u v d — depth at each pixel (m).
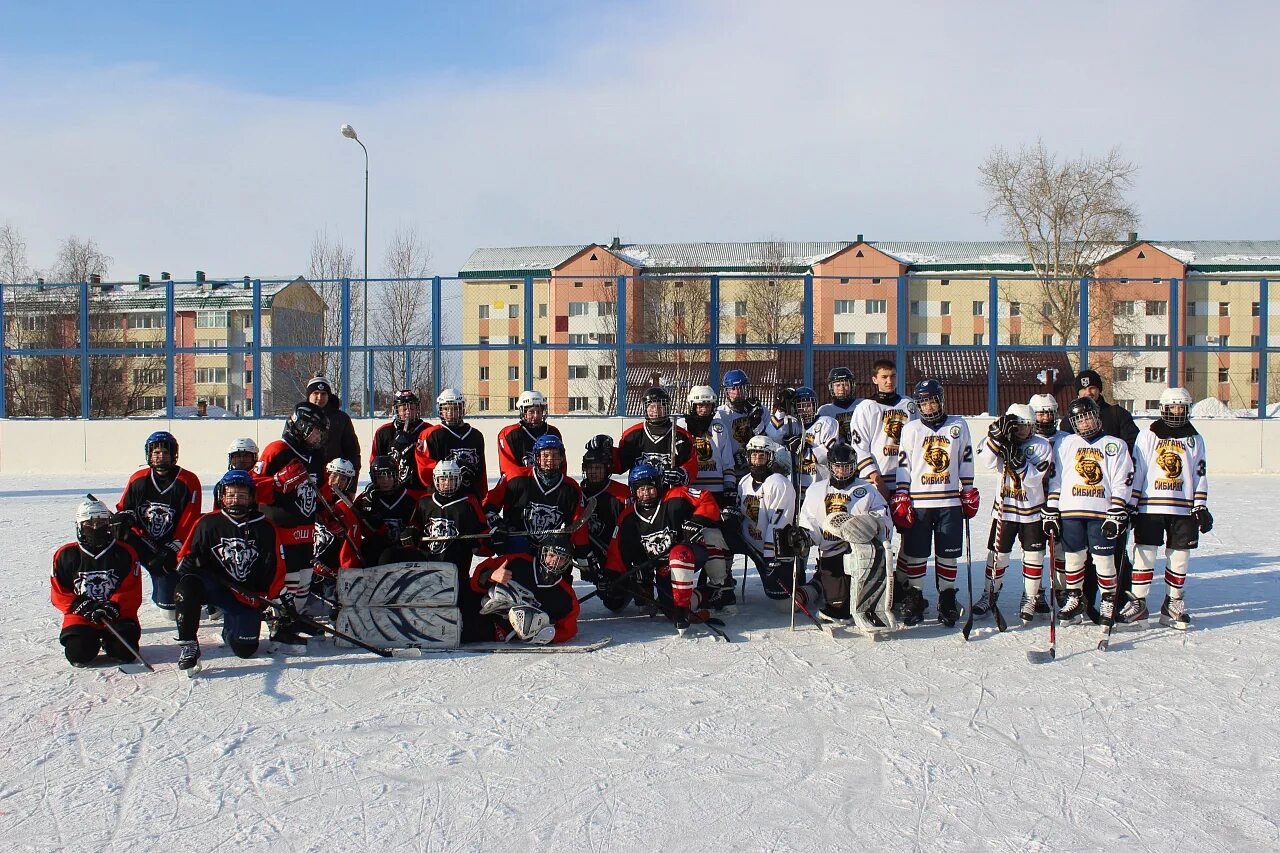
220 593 5.73
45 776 4.04
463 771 4.05
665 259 40.69
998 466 6.62
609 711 4.80
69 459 18.80
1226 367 17.88
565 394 17.72
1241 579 7.93
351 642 5.90
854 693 5.07
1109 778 3.96
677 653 5.89
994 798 3.77
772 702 4.93
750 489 6.82
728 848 3.37
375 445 7.63
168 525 6.33
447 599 6.05
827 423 6.99
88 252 39.91
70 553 5.61
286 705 4.95
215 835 3.50
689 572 6.27
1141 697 4.98
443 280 18.02
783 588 6.76
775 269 34.38
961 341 18.17
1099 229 36.50
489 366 17.94
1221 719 4.64
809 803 3.73
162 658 5.86
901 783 3.92
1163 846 3.38
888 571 6.11
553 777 3.99
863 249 32.75
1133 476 6.27
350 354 18.19
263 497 6.14
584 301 17.77
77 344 19.48
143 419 18.69
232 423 18.44
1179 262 32.38
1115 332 18.06
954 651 5.90
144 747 4.36
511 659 5.80
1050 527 6.29
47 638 6.30
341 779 3.98
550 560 6.02
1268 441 17.75
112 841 3.46
